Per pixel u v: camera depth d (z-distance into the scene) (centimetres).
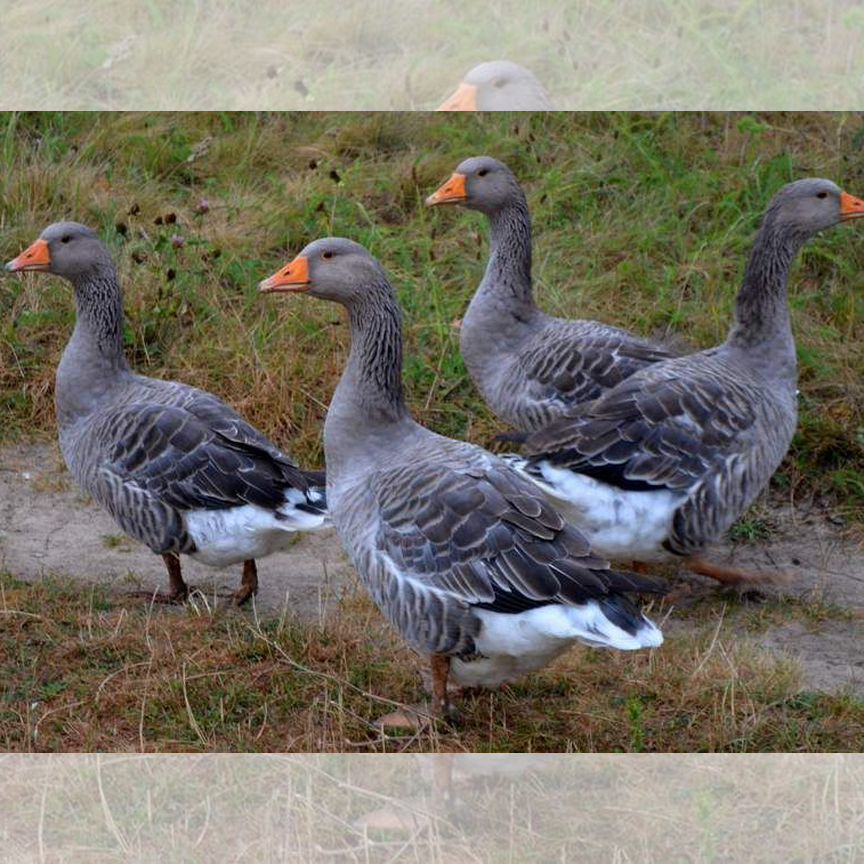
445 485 898
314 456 1339
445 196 1280
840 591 1162
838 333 1446
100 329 1132
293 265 972
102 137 1722
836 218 1141
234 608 1109
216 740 939
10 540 1220
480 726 959
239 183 1691
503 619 873
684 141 1719
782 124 1756
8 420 1384
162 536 1088
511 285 1279
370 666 1020
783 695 991
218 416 1093
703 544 1098
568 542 874
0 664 1014
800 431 1324
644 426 1066
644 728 961
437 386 1409
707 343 1446
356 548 937
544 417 1230
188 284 1482
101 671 1007
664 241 1586
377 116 1775
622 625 850
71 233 1128
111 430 1097
